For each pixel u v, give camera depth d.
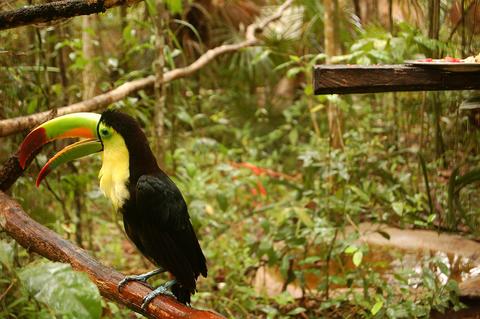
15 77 4.94
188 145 7.75
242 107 10.34
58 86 5.51
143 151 3.31
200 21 10.34
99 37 7.50
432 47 5.27
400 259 5.16
